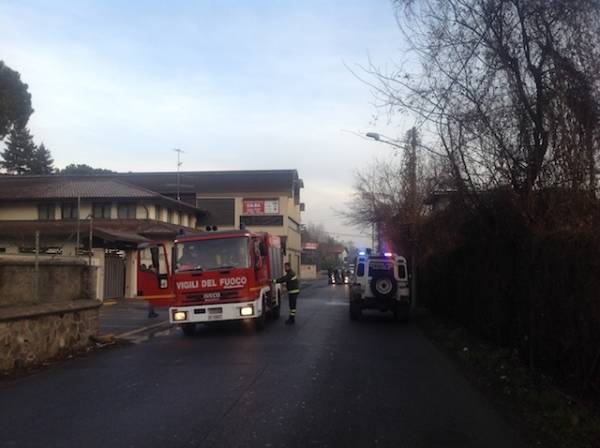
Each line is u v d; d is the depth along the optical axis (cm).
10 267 1052
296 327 1781
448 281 1975
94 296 1390
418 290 2862
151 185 6066
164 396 828
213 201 6044
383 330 1759
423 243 2412
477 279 1470
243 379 949
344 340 1480
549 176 897
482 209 1166
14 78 3769
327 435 642
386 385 919
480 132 1043
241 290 1577
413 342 1477
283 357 1184
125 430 656
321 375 988
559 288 845
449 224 1546
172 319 1576
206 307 1570
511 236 1098
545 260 901
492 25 987
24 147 8225
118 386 903
